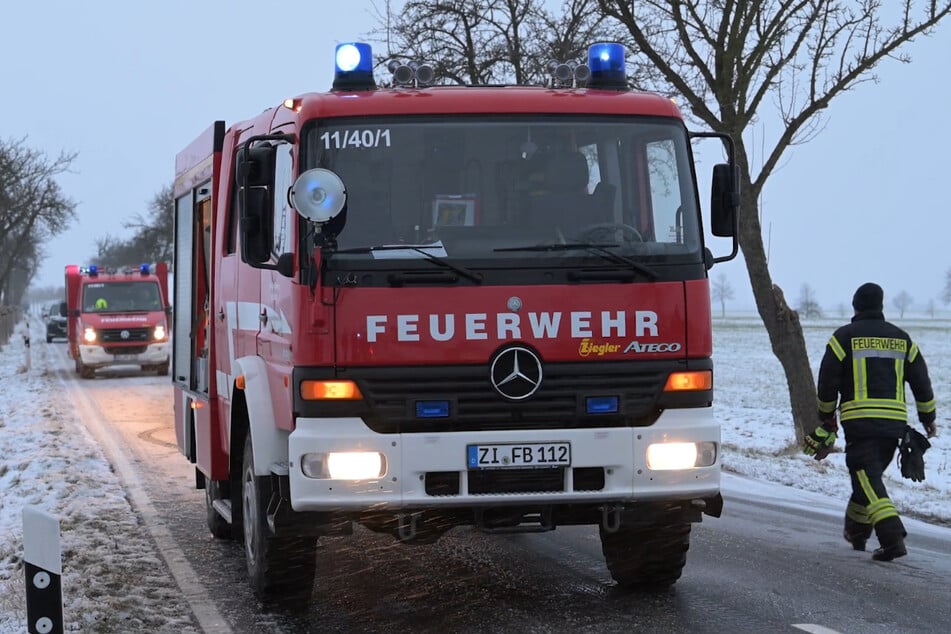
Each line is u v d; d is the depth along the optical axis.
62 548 8.40
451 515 6.12
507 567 7.87
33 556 4.93
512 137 6.26
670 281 6.20
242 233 6.27
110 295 29.66
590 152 6.31
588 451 6.01
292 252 6.08
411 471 5.89
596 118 6.36
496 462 5.94
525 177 6.22
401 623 6.41
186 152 10.04
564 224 6.19
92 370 29.16
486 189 6.19
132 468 13.07
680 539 6.80
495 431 5.96
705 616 6.41
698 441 6.14
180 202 10.22
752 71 14.29
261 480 6.63
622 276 6.14
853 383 8.18
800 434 14.74
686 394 6.17
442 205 6.12
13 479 12.36
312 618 6.55
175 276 10.51
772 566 7.79
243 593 7.17
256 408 6.55
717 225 6.60
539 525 6.20
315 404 5.90
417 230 6.07
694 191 6.39
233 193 7.88
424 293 5.97
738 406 22.80
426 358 5.95
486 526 6.13
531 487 6.00
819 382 8.33
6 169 43.94
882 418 8.09
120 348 28.92
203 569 7.86
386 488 5.88
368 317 5.93
